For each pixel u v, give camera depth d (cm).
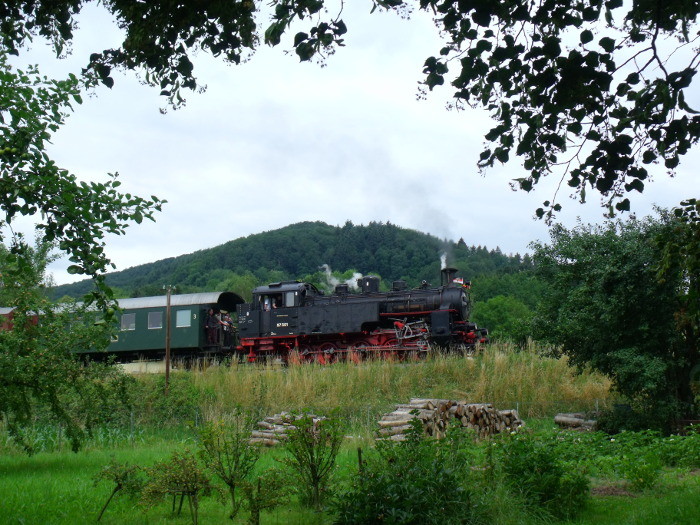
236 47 643
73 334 1216
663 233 820
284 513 777
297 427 792
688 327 1454
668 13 585
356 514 644
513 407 1997
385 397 2088
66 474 1095
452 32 596
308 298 2931
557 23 589
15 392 1194
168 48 637
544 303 1767
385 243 14375
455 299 2681
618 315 1482
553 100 581
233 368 2434
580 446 1010
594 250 1577
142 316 3117
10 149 661
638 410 1597
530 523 694
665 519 676
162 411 2006
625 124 584
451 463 742
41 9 647
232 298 3291
